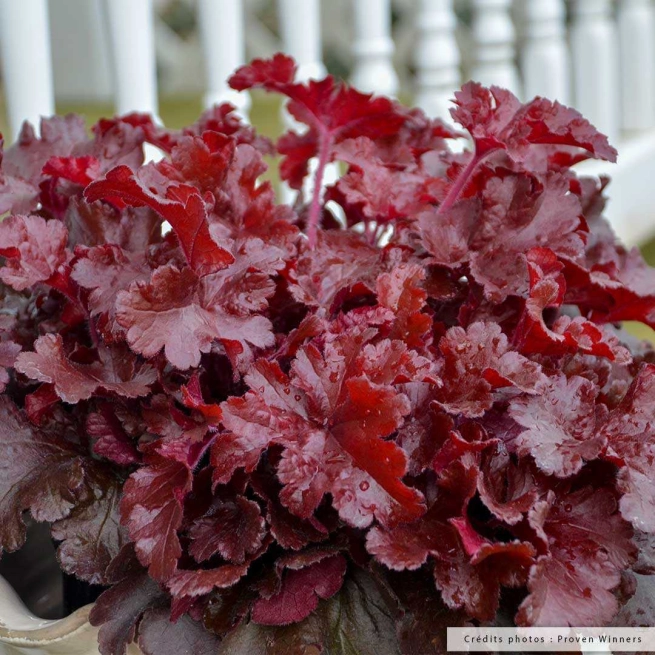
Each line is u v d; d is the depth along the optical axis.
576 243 0.89
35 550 0.95
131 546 0.83
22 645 0.84
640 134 2.72
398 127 1.03
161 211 0.82
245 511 0.82
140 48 1.31
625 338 0.99
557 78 2.11
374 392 0.80
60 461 0.86
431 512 0.81
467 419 0.84
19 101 1.21
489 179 0.91
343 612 0.81
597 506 0.81
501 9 1.89
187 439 0.81
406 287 0.86
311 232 0.95
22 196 0.93
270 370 0.82
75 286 0.87
